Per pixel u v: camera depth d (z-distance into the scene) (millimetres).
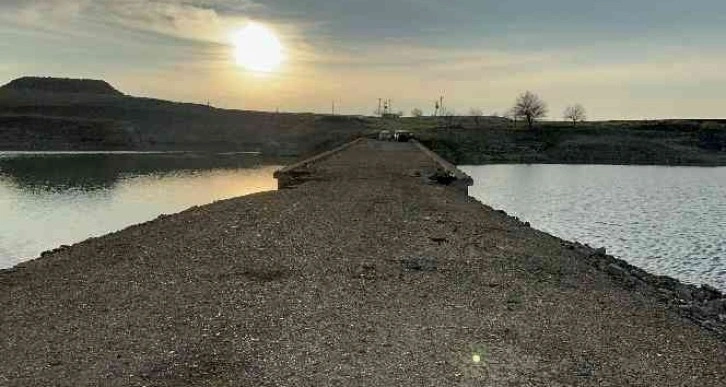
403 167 40125
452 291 11789
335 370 7832
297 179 33094
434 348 8711
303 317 9984
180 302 10742
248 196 25531
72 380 7492
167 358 8203
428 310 10523
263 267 13242
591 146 141250
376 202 23375
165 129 178875
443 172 34969
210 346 8648
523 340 9211
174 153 137500
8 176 74625
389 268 13344
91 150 142750
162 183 69500
